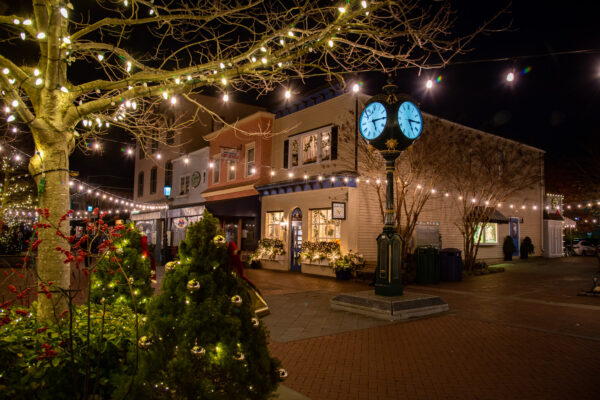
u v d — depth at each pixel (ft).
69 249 14.97
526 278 53.57
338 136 55.31
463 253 69.10
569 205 84.43
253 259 65.87
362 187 54.08
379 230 55.62
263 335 10.36
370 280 48.70
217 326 9.55
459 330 25.55
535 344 22.41
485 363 19.20
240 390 9.38
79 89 16.16
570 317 29.43
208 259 10.11
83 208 117.29
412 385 16.46
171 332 9.74
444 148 56.49
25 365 10.93
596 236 122.93
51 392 11.21
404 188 51.57
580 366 18.78
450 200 67.77
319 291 41.68
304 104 61.98
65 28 15.74
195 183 86.07
